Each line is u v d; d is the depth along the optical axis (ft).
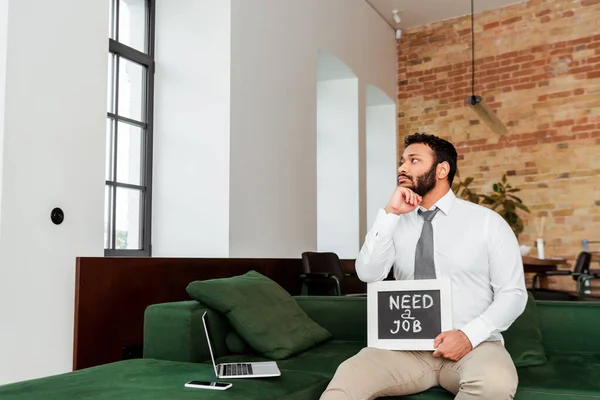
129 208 13.61
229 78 13.76
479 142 23.47
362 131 21.57
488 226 6.83
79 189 10.25
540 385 6.54
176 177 14.03
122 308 10.60
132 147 13.79
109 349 10.31
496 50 23.34
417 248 7.04
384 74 23.90
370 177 25.16
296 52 16.92
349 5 20.76
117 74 13.30
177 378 6.22
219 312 8.23
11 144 9.11
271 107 15.49
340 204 21.11
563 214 21.72
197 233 13.76
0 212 8.89
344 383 6.07
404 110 25.08
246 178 14.28
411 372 6.49
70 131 10.14
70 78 10.19
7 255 8.95
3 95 9.05
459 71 24.03
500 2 22.95
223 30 13.89
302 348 8.41
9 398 5.32
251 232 14.39
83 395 5.42
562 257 21.59
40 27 9.69
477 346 6.43
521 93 22.77
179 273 11.87
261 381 6.32
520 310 6.59
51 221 9.70
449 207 7.02
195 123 13.98
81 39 10.43
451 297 6.63
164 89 14.33
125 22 13.75
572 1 22.02
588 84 21.59
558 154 21.95
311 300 9.74
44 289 9.50
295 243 16.46
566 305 8.63
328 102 21.61
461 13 23.86
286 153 16.15
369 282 7.25
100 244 10.65
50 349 9.53
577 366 7.52
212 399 5.43
